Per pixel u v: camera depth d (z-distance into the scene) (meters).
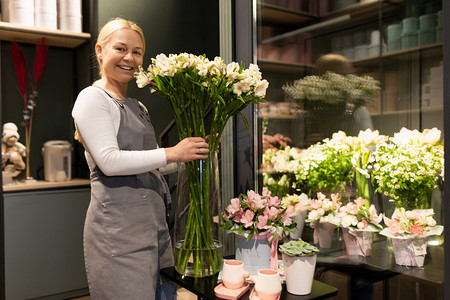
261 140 2.26
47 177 3.01
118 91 1.81
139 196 1.68
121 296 1.61
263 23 2.23
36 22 2.87
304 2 2.11
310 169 2.05
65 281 2.91
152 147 1.80
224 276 1.48
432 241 1.64
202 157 1.58
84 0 3.05
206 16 3.32
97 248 1.64
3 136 2.86
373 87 1.82
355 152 1.88
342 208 1.91
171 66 1.47
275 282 1.38
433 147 1.62
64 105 3.37
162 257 1.81
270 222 1.57
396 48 1.75
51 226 2.85
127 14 2.98
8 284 2.69
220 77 1.49
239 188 2.35
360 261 1.87
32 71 3.24
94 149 1.56
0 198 2.66
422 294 1.67
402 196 1.70
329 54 2.00
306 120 2.08
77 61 3.34
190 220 1.62
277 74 2.20
